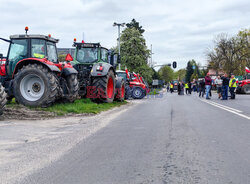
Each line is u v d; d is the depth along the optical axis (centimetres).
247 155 436
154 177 340
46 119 867
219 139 561
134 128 715
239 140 550
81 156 447
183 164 392
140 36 5778
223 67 6006
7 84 1116
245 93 3244
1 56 1087
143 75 5612
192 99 2186
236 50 5912
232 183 316
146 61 5869
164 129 690
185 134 618
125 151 475
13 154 462
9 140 567
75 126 752
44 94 1013
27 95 1034
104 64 1393
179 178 334
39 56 1109
